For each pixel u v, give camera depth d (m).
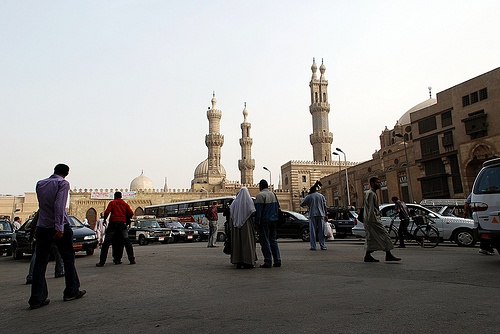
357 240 23.33
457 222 16.75
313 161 83.56
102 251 11.87
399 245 16.05
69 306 6.14
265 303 5.61
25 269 12.81
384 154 50.34
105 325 4.82
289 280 7.57
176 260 12.51
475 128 35.25
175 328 4.54
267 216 9.77
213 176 97.00
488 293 5.81
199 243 26.64
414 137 43.00
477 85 35.78
